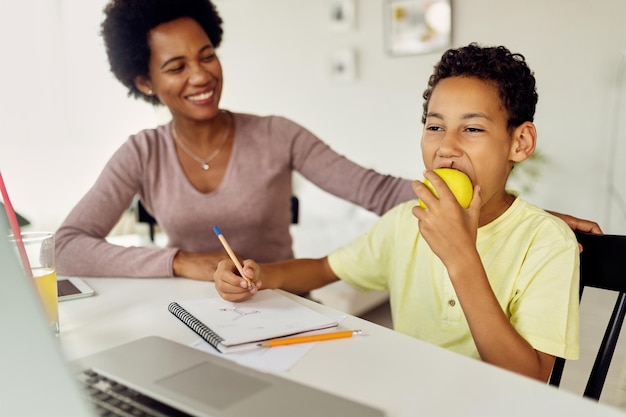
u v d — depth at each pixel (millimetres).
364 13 3324
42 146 3885
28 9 3770
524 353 729
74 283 1052
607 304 1160
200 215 1340
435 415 518
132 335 763
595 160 2596
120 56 1346
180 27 1260
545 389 567
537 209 917
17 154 3805
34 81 3826
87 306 912
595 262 857
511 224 896
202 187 1358
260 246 1391
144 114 4305
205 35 1294
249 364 644
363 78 3396
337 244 2545
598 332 1120
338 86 3523
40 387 420
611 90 2516
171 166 1355
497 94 824
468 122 825
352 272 1077
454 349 901
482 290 731
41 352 417
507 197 935
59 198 3969
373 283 1080
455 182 774
